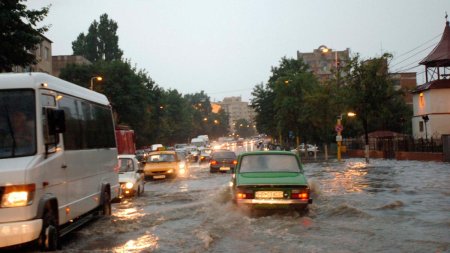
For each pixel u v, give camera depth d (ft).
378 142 163.84
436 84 164.76
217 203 45.93
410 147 136.56
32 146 25.55
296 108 174.50
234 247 27.30
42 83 27.17
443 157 114.32
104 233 33.42
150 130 251.60
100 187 38.47
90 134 36.40
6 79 26.40
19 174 23.84
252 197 36.47
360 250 26.11
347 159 150.00
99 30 313.53
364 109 122.52
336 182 67.36
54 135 27.76
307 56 459.32
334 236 29.91
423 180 69.26
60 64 236.22
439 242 27.89
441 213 39.09
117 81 200.23
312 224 34.01
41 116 26.35
